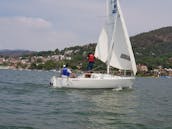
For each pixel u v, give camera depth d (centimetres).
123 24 3972
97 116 1986
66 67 3909
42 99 2866
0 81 5362
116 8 4000
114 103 2725
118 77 3828
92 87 3778
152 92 4347
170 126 1731
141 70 17975
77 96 3172
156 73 18288
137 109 2412
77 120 1823
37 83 4906
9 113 2003
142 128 1655
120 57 3984
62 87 3888
